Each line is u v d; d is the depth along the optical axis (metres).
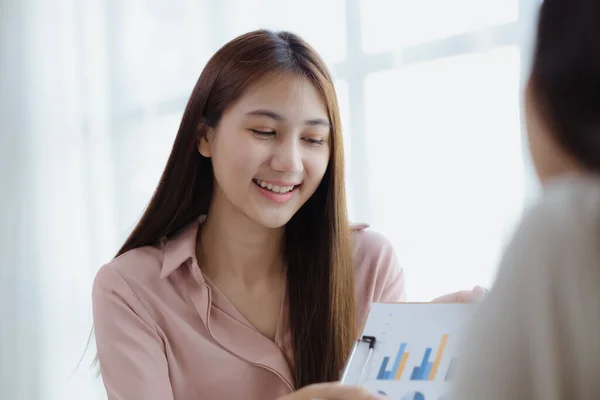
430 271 1.53
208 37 1.98
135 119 2.13
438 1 1.53
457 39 1.50
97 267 2.21
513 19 1.43
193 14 2.02
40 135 2.37
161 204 1.04
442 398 0.64
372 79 1.64
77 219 2.31
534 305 0.38
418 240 1.55
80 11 2.26
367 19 1.65
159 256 1.04
